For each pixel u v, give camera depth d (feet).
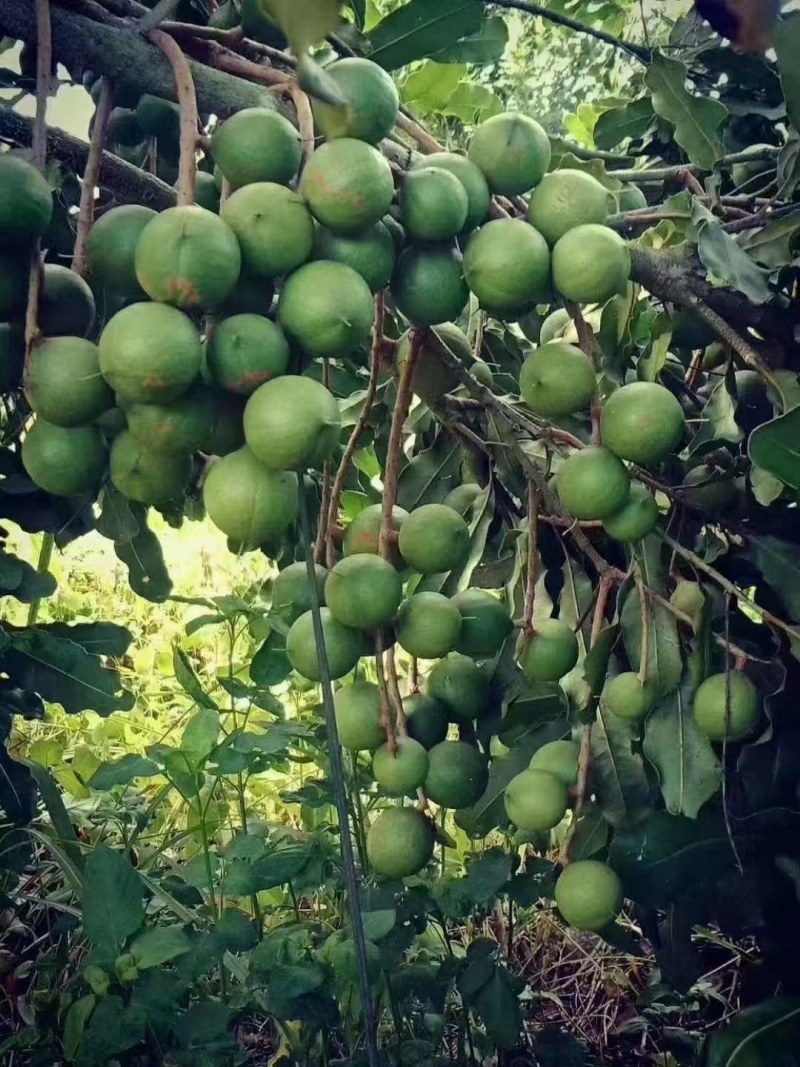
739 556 6.04
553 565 6.95
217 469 4.36
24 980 8.26
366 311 4.27
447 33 5.82
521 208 5.12
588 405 5.42
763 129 7.59
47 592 6.61
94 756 9.53
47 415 4.13
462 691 6.25
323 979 5.68
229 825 9.04
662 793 5.96
